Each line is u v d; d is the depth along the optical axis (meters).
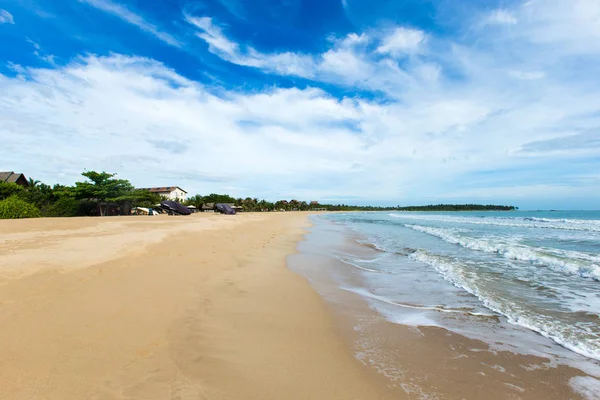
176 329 4.17
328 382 3.32
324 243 16.39
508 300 6.43
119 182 38.22
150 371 3.11
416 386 3.35
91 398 2.58
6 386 2.59
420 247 14.62
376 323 5.22
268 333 4.50
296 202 140.88
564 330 4.94
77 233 12.18
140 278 6.14
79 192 35.38
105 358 3.21
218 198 84.00
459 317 5.55
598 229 25.30
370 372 3.61
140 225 17.45
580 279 8.12
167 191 76.19
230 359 3.61
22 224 16.02
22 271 5.64
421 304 6.28
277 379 3.29
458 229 25.80
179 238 12.09
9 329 3.54
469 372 3.68
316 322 5.10
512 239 17.42
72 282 5.35
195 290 5.96
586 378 3.58
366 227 30.33
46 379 2.74
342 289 7.36
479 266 9.78
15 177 40.69
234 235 15.91
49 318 3.93
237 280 7.24
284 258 11.06
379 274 8.99
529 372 3.70
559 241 16.44
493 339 4.62
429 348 4.30
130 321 4.19
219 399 2.81
